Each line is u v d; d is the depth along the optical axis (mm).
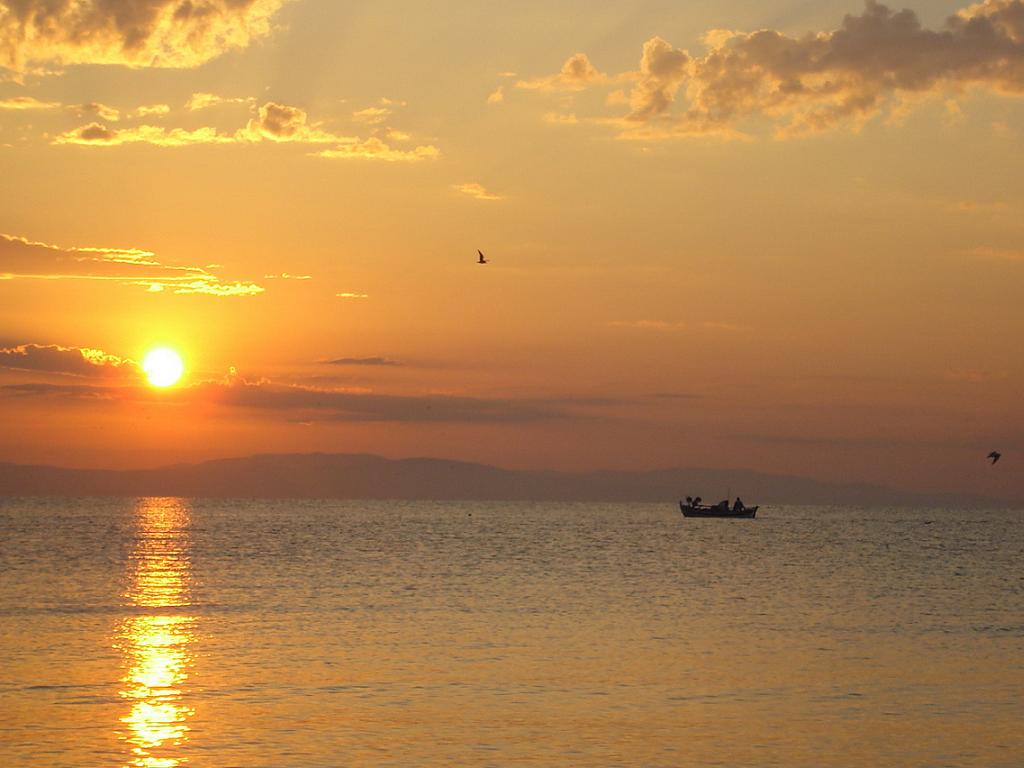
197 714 61469
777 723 60812
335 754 54188
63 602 114938
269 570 160875
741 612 110125
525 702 65188
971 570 173500
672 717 61875
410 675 72875
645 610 110750
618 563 182000
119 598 119438
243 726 58969
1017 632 96750
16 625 95875
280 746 55375
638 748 55688
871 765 53469
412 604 114875
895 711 63812
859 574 163375
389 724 59688
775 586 141000
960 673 75438
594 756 54312
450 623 98875
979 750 56062
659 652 83062
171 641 86812
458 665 76688
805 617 106438
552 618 103125
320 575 152375
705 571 165625
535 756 54188
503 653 81938
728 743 56812
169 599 118750
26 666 75062
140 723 59375
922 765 53562
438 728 58969
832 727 60188
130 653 80625
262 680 70875
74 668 74438
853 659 80812
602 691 68312
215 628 94688
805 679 72750
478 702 65000
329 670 74438
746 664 78125
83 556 188375
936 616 108875
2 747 54781
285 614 105250
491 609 110625
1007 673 75625
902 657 81938
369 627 95875
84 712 61656
